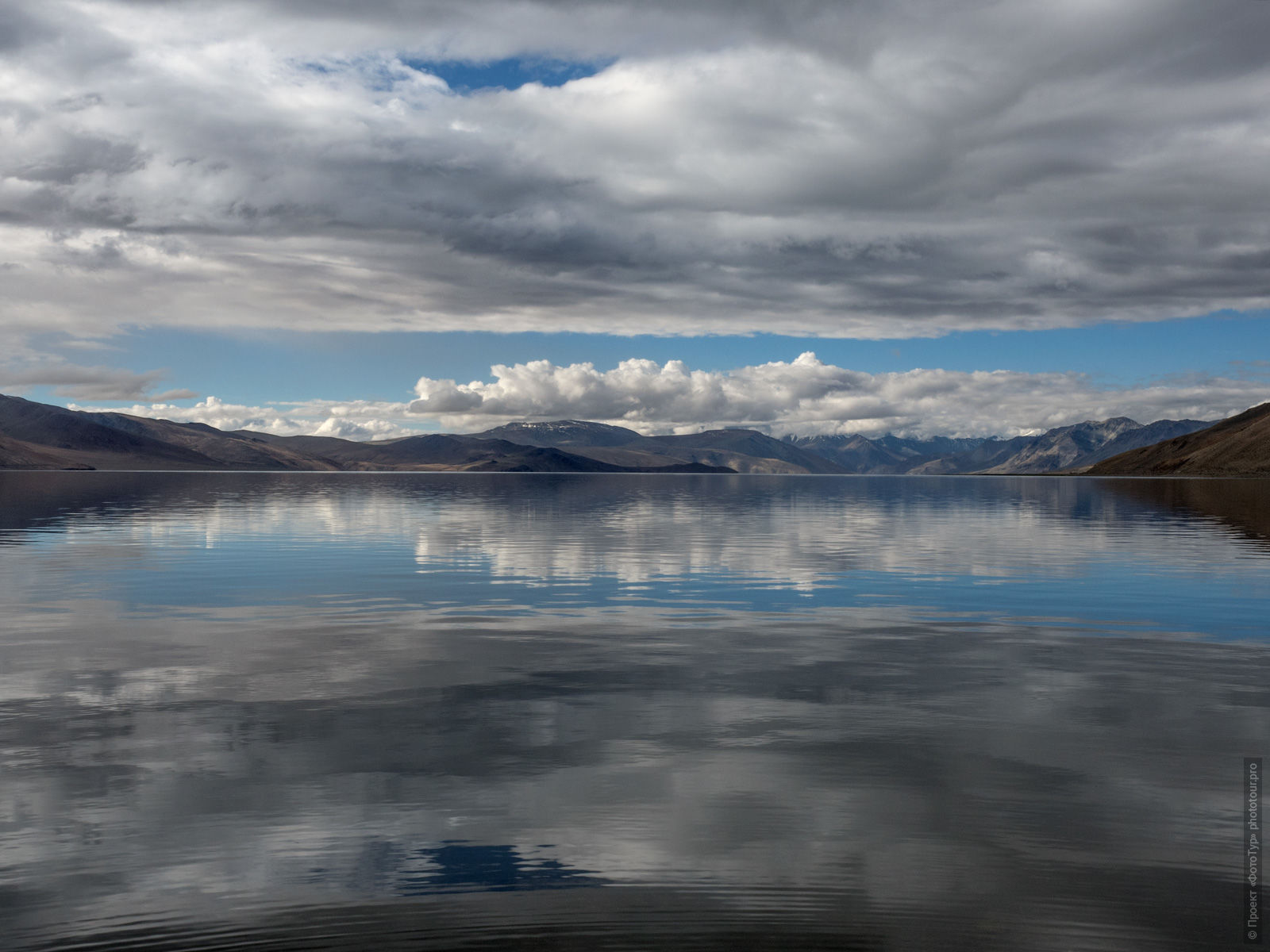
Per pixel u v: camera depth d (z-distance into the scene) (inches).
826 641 788.0
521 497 4761.3
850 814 386.3
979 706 565.0
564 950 283.0
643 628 850.8
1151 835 365.7
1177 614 941.2
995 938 291.0
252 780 426.0
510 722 526.6
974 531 2236.7
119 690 600.1
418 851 349.7
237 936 291.9
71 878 327.9
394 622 880.9
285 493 5098.4
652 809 391.5
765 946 284.4
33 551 1595.7
